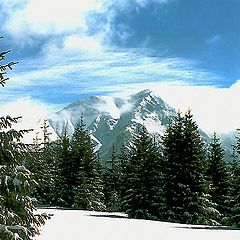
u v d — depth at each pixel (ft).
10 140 30.14
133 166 141.49
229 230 80.18
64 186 189.98
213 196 148.56
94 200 183.93
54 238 53.88
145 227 78.38
